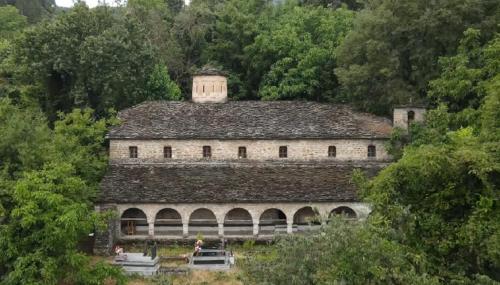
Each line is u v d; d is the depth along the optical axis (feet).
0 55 179.52
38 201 79.46
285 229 120.16
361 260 52.21
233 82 177.06
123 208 115.44
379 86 134.51
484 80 111.86
